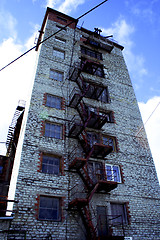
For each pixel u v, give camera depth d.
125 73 26.77
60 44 24.03
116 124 20.08
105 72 24.83
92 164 16.09
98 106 20.44
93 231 11.97
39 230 11.44
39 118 16.31
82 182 14.55
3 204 12.16
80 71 20.22
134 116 22.08
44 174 13.69
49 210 12.71
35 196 12.50
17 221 11.14
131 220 14.50
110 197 14.91
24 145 14.27
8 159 16.59
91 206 13.86
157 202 16.47
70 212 12.97
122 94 23.56
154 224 15.08
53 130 16.50
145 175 17.67
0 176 15.38
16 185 12.40
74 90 19.80
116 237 12.06
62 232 11.98
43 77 19.39
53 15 26.72
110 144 18.42
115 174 16.47
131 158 18.17
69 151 15.63
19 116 22.50
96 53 27.09
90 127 18.09
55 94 18.69
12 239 10.46
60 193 13.38
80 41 26.38
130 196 15.69
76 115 18.20
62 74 21.06
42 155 14.66
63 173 14.34
